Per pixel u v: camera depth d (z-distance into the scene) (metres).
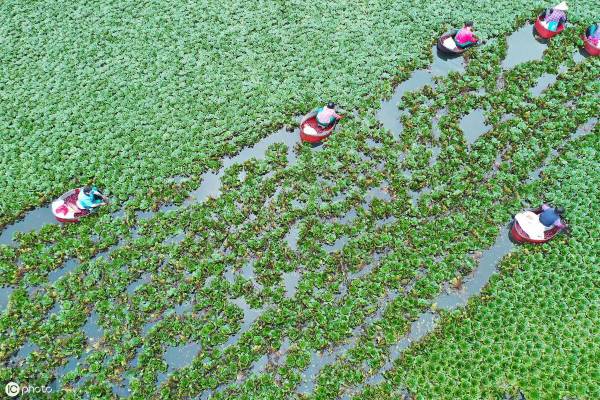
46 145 13.67
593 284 11.70
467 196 13.24
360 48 16.12
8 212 12.57
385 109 15.04
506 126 14.48
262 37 16.25
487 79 15.57
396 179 13.42
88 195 12.23
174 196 13.00
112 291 11.51
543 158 13.88
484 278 12.07
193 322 11.25
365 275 11.98
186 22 16.50
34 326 11.12
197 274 11.76
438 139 14.32
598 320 11.21
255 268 11.99
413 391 10.51
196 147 13.80
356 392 10.60
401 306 11.52
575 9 17.30
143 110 14.44
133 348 10.94
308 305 11.47
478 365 10.78
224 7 16.97
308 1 17.28
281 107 14.70
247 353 10.88
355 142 14.09
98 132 13.96
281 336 11.20
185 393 10.50
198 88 15.02
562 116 14.76
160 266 12.01
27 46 15.64
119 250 12.07
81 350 10.89
